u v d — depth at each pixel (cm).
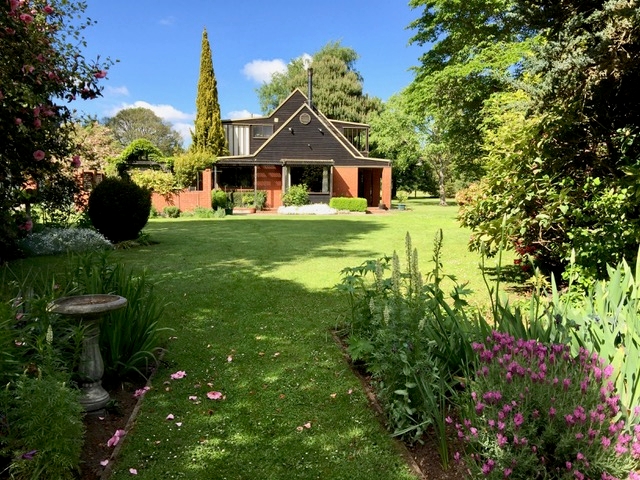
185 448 228
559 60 399
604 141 476
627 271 317
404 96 2117
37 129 453
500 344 227
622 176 458
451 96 1791
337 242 1091
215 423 254
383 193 2659
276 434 242
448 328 293
